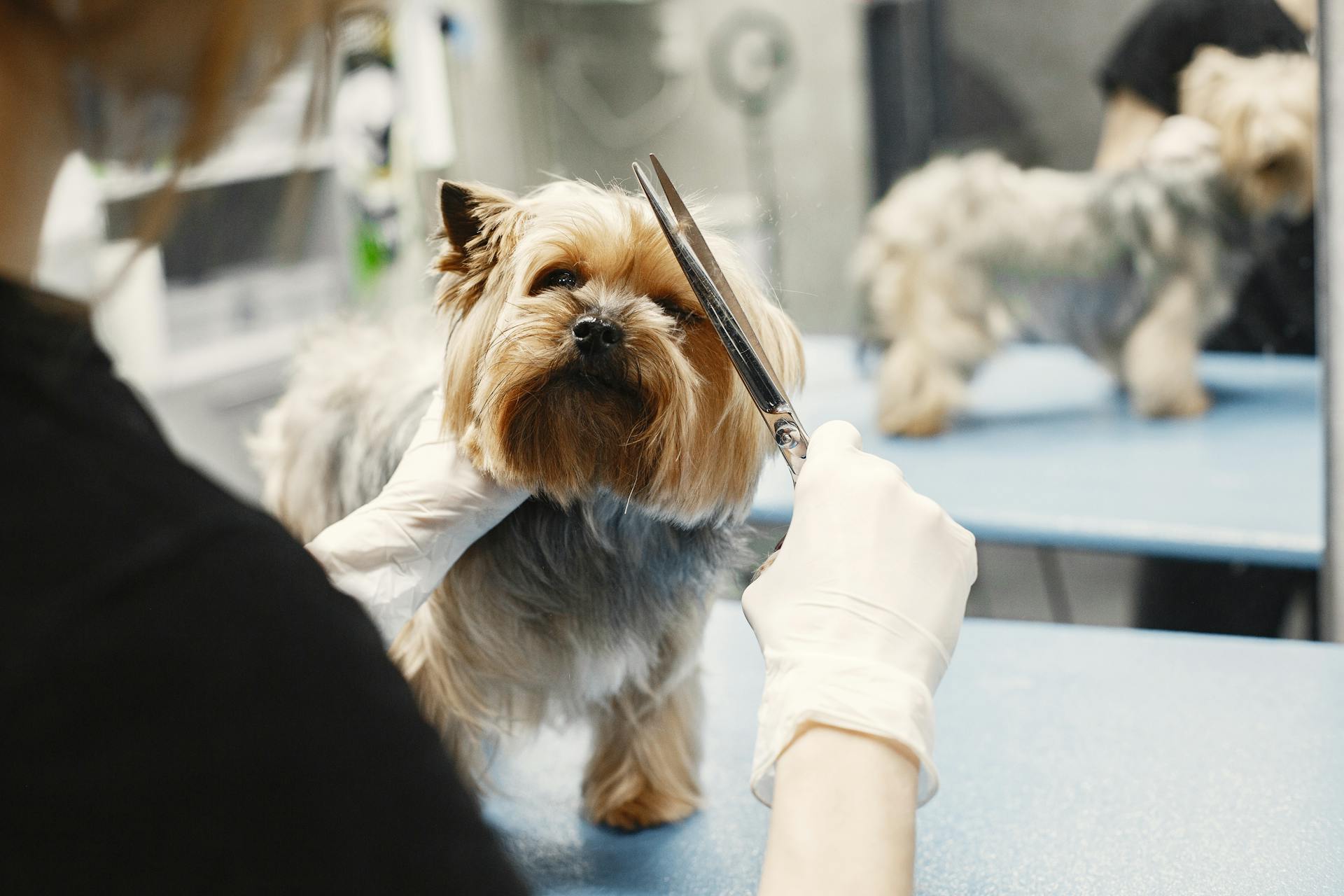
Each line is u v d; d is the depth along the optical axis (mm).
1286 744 1270
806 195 5508
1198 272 3064
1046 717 1380
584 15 5773
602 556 1307
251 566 473
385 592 1131
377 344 1887
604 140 5871
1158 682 1459
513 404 1224
